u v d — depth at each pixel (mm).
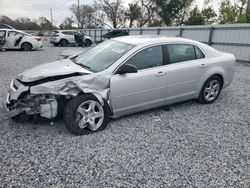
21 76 3965
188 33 16453
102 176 2934
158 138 3908
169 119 4684
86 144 3631
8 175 2885
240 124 4586
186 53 4992
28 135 3828
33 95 3732
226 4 27844
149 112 4980
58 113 3912
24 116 3895
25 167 3045
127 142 3740
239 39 13016
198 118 4793
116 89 4047
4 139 3682
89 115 3900
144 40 4637
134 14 51188
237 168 3189
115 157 3332
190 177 2977
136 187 2773
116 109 4207
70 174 2945
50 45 25672
